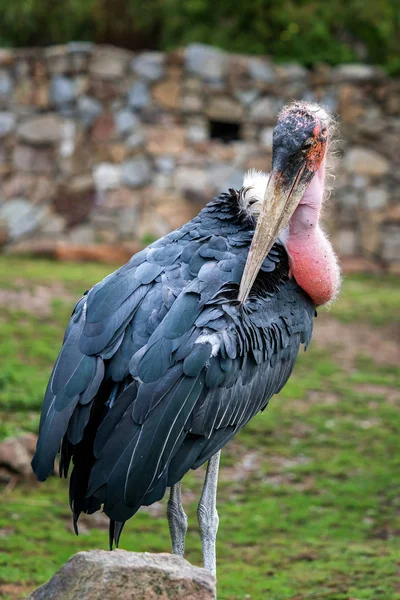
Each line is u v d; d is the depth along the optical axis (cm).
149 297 488
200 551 748
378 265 2091
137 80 2030
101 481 443
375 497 872
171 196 2031
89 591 397
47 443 455
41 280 1602
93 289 503
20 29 2355
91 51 2012
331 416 1091
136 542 745
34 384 1076
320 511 838
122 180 2025
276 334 508
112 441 446
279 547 755
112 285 496
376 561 721
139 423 448
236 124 2083
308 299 546
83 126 2022
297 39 2273
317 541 770
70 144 2020
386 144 2097
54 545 726
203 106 2047
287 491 883
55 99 2020
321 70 2094
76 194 2020
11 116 2022
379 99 2097
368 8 2347
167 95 2036
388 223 2100
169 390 455
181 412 454
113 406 457
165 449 448
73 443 458
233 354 474
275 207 517
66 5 2294
